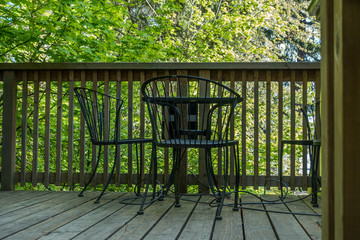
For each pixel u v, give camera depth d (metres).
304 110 3.08
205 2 8.75
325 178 1.08
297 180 3.30
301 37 10.29
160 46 5.62
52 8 4.78
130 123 3.37
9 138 3.48
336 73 1.00
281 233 1.86
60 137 3.45
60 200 2.89
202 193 3.18
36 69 3.47
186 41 8.48
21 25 4.65
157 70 3.42
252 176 3.33
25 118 3.51
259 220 2.19
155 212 2.43
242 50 8.73
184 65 3.33
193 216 2.31
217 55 8.03
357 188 0.94
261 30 9.95
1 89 4.86
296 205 2.71
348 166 0.94
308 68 3.23
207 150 2.69
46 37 4.87
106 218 2.23
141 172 3.26
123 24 5.41
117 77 3.41
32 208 2.55
